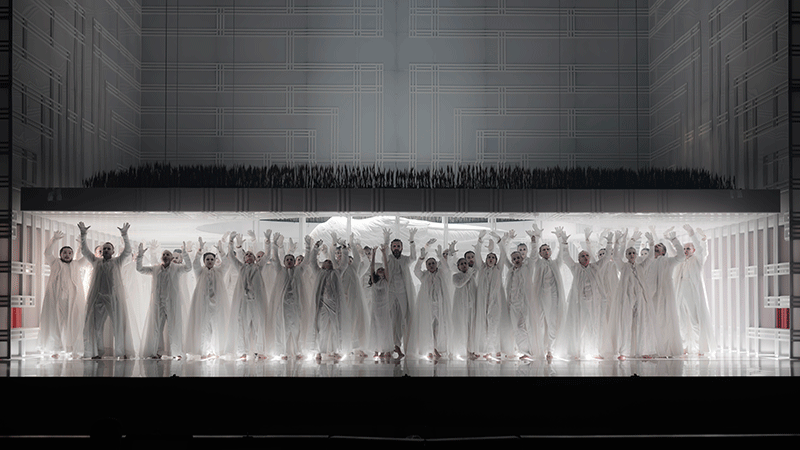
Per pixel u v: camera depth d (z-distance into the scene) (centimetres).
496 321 1267
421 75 1852
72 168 1562
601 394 960
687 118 1708
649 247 1354
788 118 1349
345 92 1845
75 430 955
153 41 1858
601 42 1848
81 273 1358
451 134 1845
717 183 1497
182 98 1847
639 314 1285
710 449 795
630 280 1291
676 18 1762
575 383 961
